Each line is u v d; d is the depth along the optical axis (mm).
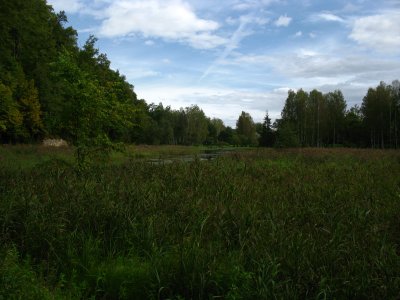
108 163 14289
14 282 4637
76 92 11438
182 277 5266
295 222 7371
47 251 6094
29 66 45312
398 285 4965
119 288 5324
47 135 43250
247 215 7262
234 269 5219
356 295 4844
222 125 143750
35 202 7266
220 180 11109
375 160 21438
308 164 19219
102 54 42875
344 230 6969
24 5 38344
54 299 4672
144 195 8164
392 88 72125
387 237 6758
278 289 4875
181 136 90938
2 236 6262
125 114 12977
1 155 21422
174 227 6836
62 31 54312
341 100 80062
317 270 5262
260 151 30703
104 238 6465
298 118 81000
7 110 31703
